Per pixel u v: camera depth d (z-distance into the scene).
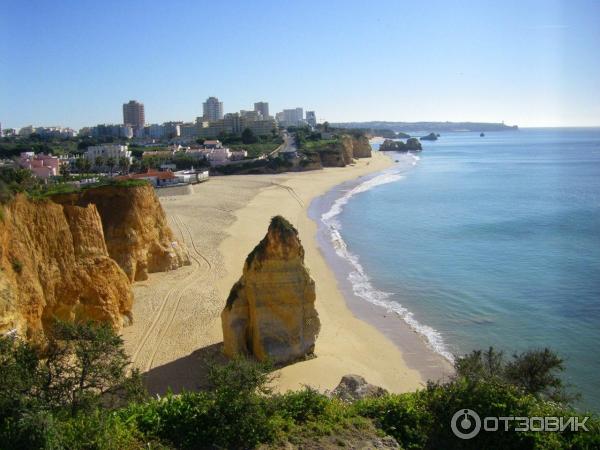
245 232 72.56
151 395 28.95
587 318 42.97
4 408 17.38
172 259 52.97
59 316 33.84
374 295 48.97
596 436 17.23
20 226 32.19
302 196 112.94
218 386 20.28
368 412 21.38
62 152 190.12
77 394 19.78
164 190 104.81
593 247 66.12
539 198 108.44
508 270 56.66
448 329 41.09
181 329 38.12
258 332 33.00
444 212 93.44
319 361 33.84
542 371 24.33
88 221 37.66
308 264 58.44
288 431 19.59
